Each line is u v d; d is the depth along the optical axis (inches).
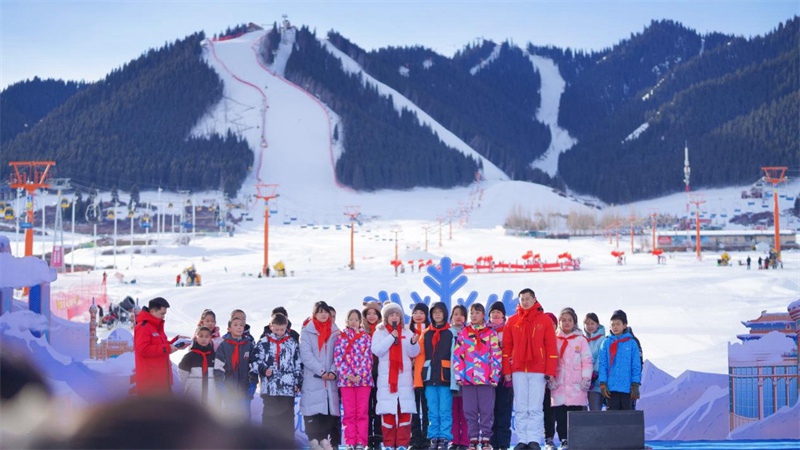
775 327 526.3
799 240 4618.6
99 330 1453.0
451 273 597.0
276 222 6963.6
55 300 1742.1
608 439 371.2
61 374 451.8
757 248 4402.1
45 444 48.9
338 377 475.2
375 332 479.5
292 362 467.5
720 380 555.2
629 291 1989.4
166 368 430.6
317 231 6058.1
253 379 464.1
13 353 69.9
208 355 461.4
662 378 561.0
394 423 480.4
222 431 51.4
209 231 6102.4
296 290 2156.7
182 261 3937.0
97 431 49.3
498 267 3203.7
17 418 53.5
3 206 3501.5
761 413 523.5
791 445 481.1
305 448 59.9
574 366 483.5
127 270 3442.4
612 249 4515.3
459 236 5497.1
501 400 498.9
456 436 507.8
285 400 466.9
